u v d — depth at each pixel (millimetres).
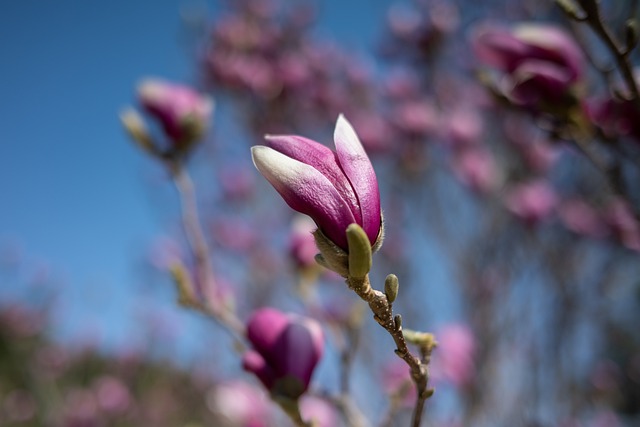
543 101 2061
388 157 5230
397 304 4664
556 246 4320
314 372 1728
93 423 7098
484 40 2123
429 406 3400
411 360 1308
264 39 5855
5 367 8125
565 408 3916
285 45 5973
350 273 1217
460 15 5340
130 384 7887
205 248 2355
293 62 5711
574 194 4355
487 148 4910
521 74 2064
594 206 4234
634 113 1965
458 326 3654
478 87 4984
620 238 3861
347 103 5812
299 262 2629
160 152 2471
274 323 1737
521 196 4371
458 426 3502
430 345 1381
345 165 1254
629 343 4566
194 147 2502
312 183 1238
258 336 1729
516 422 3779
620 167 2047
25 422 7672
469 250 4578
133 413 7344
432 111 5184
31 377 7742
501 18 5066
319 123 5750
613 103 1999
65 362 8234
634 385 4570
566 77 2039
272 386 1712
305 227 2715
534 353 4023
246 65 5668
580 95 2043
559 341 4055
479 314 4238
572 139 2059
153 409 7371
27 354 8148
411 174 5102
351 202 1245
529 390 3857
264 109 5625
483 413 3635
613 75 2049
